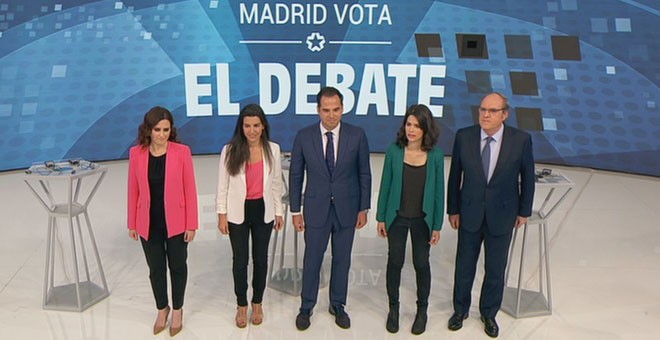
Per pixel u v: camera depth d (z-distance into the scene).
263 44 6.29
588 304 3.48
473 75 6.30
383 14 6.25
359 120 6.49
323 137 2.85
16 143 5.94
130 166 2.77
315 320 3.21
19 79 5.85
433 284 3.73
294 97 6.41
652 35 5.90
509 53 6.23
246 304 3.12
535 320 3.27
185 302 3.43
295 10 6.23
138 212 2.80
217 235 4.50
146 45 6.13
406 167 2.82
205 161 6.35
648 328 3.22
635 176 6.16
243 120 2.75
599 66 6.07
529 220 3.26
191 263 4.00
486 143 2.77
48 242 3.31
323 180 2.86
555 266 4.03
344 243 3.00
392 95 6.41
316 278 3.06
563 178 3.31
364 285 3.70
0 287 3.57
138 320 3.21
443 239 4.51
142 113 6.26
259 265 3.02
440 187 2.84
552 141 6.31
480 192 2.80
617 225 4.84
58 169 3.28
